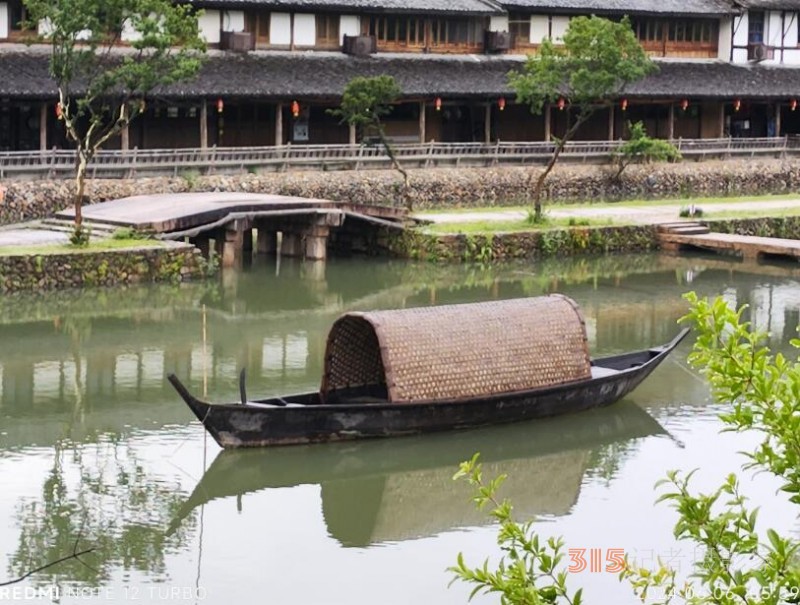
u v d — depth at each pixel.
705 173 82.50
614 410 36.03
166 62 56.00
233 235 55.59
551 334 34.59
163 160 65.94
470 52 82.75
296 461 31.53
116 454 32.25
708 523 13.17
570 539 27.09
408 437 32.59
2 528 27.52
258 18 75.94
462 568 13.22
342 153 72.06
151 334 45.03
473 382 33.06
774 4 91.00
